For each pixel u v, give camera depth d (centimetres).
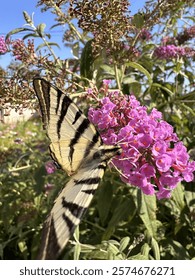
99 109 9
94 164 7
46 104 7
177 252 13
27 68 12
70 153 8
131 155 8
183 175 8
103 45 12
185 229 14
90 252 11
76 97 11
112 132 9
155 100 17
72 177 7
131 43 13
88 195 6
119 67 15
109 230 12
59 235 5
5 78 12
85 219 15
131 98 9
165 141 9
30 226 15
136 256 10
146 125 8
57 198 7
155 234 11
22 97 11
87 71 13
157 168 8
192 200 13
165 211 15
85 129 8
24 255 14
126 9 11
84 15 11
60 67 12
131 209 12
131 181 8
